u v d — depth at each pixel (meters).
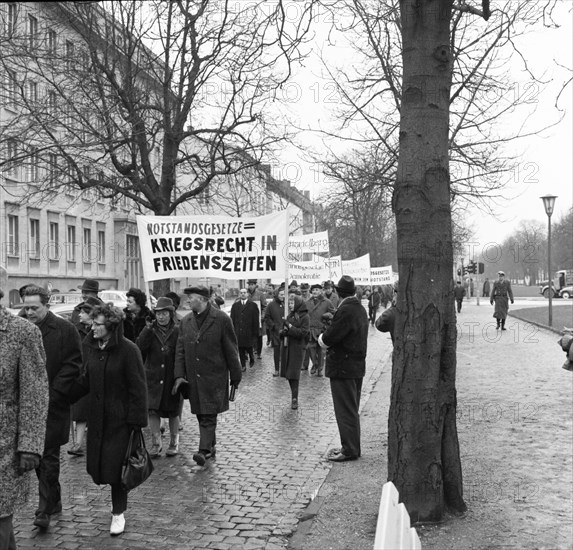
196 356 7.52
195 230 10.52
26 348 3.94
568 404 10.13
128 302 9.18
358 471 6.86
